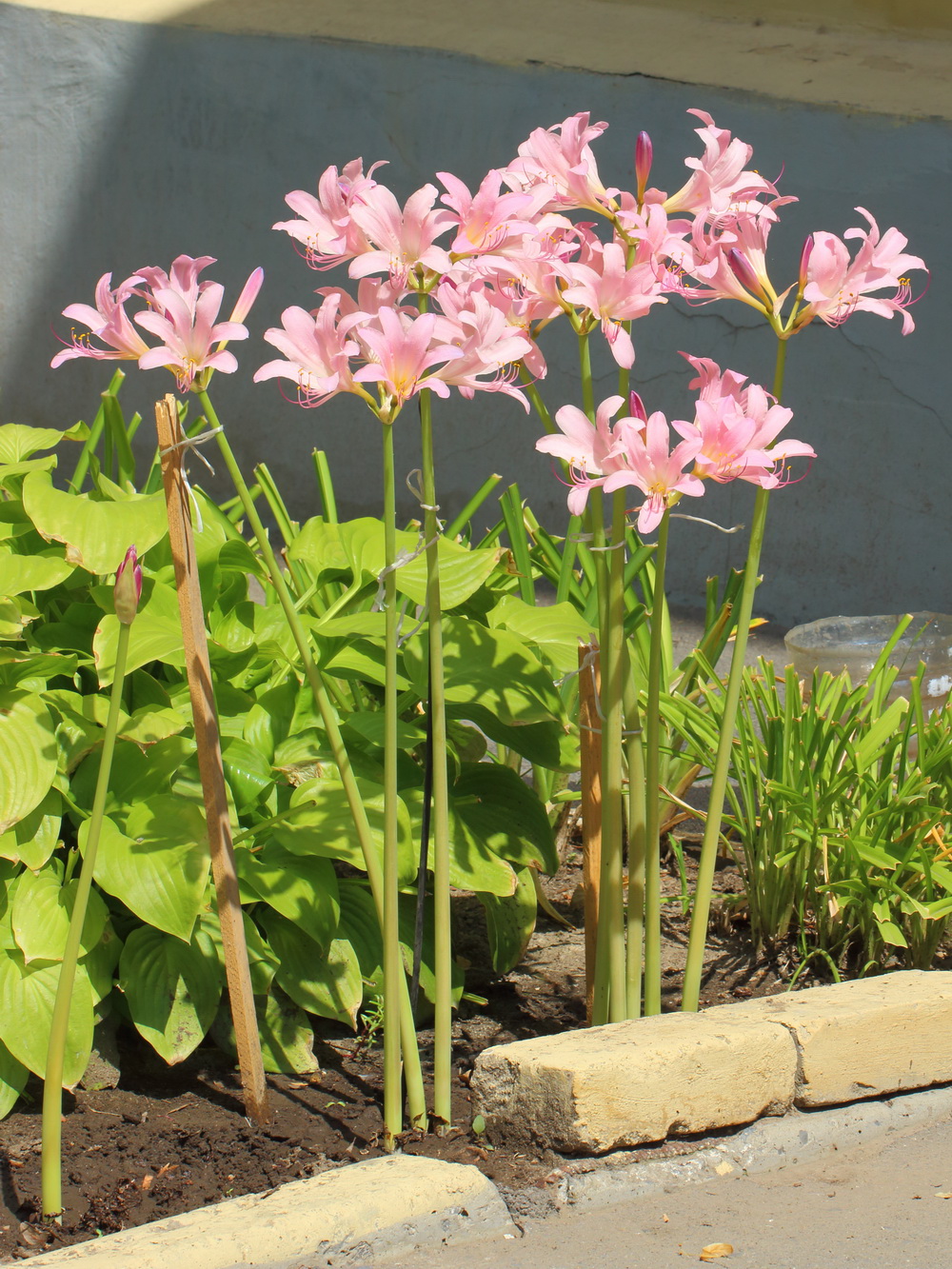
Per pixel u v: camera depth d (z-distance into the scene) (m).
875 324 5.71
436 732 3.14
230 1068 3.27
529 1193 3.09
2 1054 3.16
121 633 2.99
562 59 6.09
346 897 3.38
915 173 5.61
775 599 6.03
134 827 3.23
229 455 3.07
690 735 3.61
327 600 3.55
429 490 3.10
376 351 2.98
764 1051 3.18
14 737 3.18
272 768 3.34
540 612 3.52
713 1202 3.10
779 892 3.53
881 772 3.53
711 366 3.09
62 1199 3.07
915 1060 3.26
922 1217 3.07
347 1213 3.02
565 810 3.74
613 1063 3.12
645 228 3.07
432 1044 3.34
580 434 3.05
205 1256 2.97
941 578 5.80
